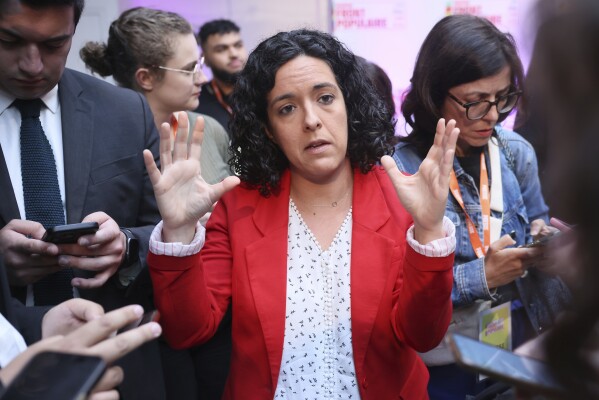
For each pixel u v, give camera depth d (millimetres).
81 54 2670
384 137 1635
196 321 1483
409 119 2113
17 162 1748
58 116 1822
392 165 1448
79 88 1864
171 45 2547
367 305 1511
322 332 1538
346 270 1555
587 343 790
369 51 4445
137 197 1889
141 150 1901
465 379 1959
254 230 1613
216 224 1668
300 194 1638
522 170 2158
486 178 2076
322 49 1558
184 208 1435
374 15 4402
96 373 945
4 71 1629
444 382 1958
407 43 4441
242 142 1635
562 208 763
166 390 2127
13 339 1199
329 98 1547
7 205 1695
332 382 1529
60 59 1678
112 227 1636
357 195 1618
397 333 1500
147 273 1737
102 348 1054
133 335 1073
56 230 1522
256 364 1548
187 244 1459
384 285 1524
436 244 1395
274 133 1600
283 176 1663
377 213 1591
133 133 1894
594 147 716
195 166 1447
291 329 1536
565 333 794
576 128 738
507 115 2029
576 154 732
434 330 1475
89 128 1822
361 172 1645
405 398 1556
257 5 4395
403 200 1425
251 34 4426
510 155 2154
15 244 1565
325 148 1533
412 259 1418
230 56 3865
